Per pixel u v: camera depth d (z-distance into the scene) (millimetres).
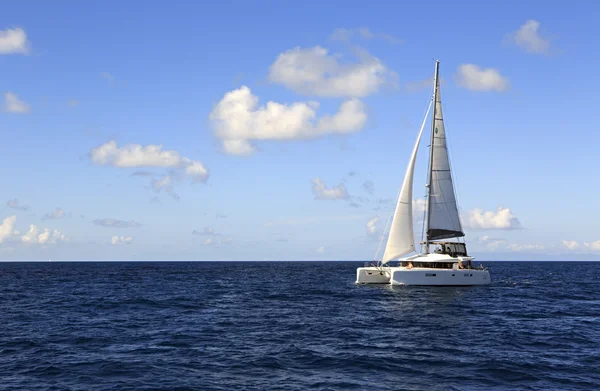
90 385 17828
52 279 82312
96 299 45688
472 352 22750
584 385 17953
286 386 17750
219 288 61312
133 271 125625
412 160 53094
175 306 40312
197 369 19891
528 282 72375
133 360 21281
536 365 20484
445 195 54625
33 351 22906
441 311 36219
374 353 22531
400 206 52969
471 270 52094
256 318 33281
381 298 44312
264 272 120875
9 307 39219
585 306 41281
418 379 18609
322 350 23141
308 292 53469
